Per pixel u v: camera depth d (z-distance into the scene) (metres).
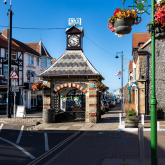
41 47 43.78
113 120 18.11
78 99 19.92
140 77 23.14
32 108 40.25
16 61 36.56
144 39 31.41
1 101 33.88
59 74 16.47
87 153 7.84
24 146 9.07
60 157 7.34
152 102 5.32
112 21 5.48
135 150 8.14
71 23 18.31
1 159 7.11
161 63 22.52
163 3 5.12
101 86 15.77
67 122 16.80
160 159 6.75
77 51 17.86
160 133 11.78
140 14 5.54
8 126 14.96
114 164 6.42
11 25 20.02
